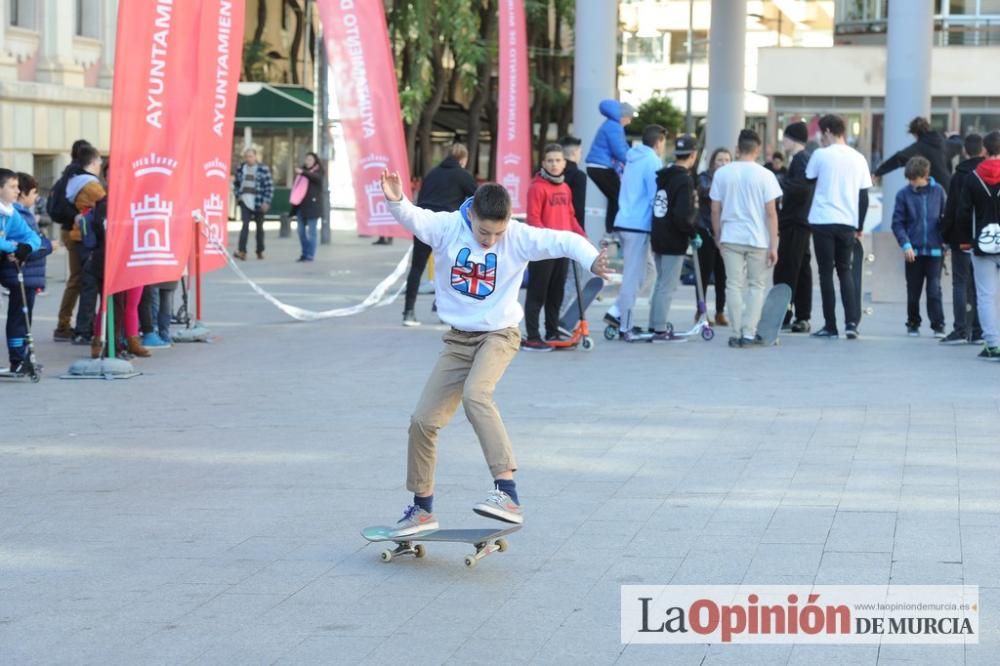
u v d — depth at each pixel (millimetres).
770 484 8008
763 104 67875
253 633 5520
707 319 15047
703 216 15836
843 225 14711
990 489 7805
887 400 10852
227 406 10828
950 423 9828
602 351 14008
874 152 34625
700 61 71000
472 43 37844
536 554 6633
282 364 13117
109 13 31016
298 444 9328
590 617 5684
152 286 14070
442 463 8656
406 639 5430
